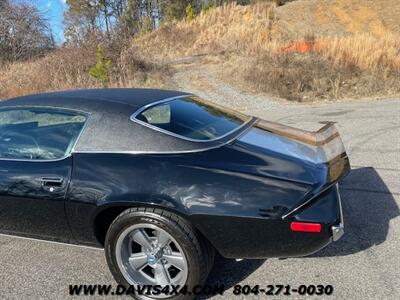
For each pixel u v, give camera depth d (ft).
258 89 49.70
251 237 7.93
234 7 116.06
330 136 11.18
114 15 170.60
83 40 61.98
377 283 8.89
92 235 9.12
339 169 8.78
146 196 8.12
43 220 9.48
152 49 97.71
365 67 50.93
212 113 10.74
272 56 58.13
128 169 8.51
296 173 8.30
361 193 14.05
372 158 18.38
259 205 7.81
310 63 53.16
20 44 81.82
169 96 10.88
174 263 8.45
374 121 27.25
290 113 34.40
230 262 10.05
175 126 9.25
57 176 9.04
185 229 8.02
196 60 71.92
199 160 8.44
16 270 10.29
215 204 7.88
